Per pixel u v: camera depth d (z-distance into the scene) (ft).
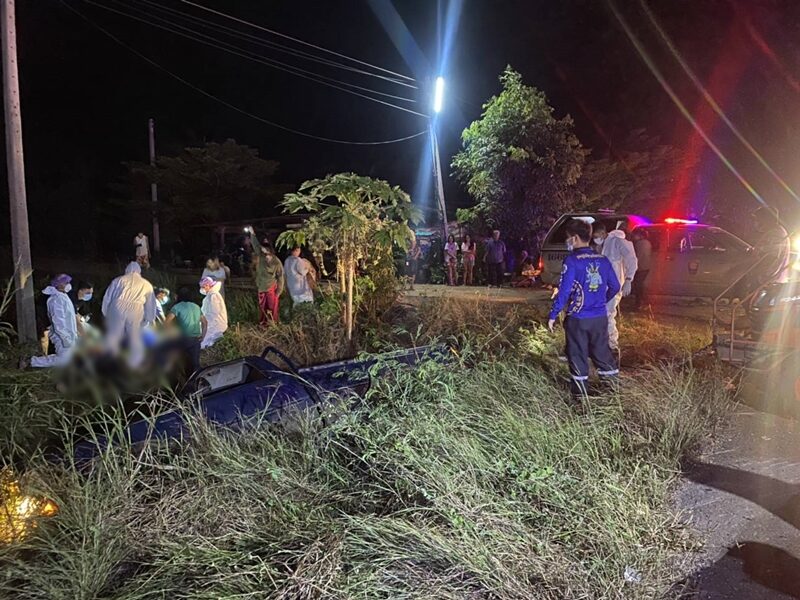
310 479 14.38
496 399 16.96
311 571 10.87
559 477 13.28
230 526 12.55
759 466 16.12
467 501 12.34
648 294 43.42
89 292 27.27
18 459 14.01
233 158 96.99
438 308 33.86
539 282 57.36
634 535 12.17
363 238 29.76
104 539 11.66
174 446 14.98
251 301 40.93
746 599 10.90
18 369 16.79
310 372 19.53
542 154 61.52
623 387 19.11
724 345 21.72
